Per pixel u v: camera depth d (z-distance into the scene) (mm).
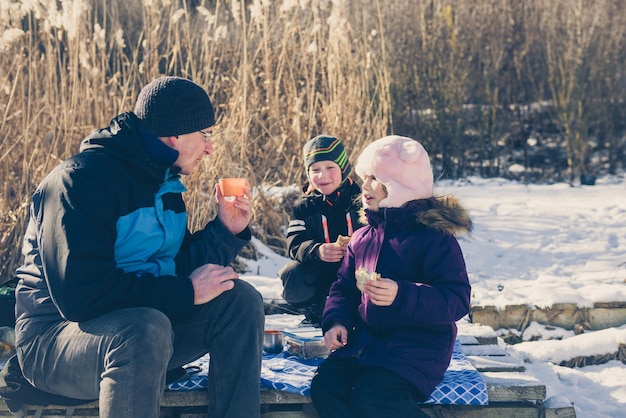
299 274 4539
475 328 4719
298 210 4586
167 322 2959
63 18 6539
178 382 3477
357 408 3184
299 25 8227
